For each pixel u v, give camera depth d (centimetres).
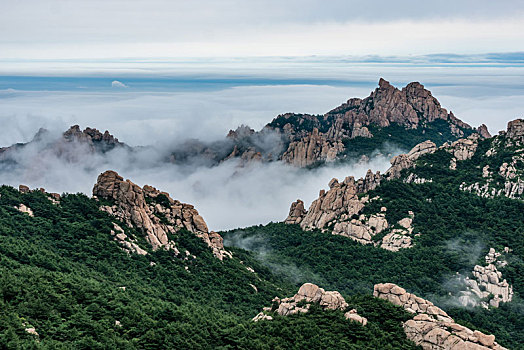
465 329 11650
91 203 17912
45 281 12650
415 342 11988
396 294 13425
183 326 12219
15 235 15488
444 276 19700
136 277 15600
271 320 12912
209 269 17562
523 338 15712
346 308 12988
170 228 18488
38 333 10750
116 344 10888
